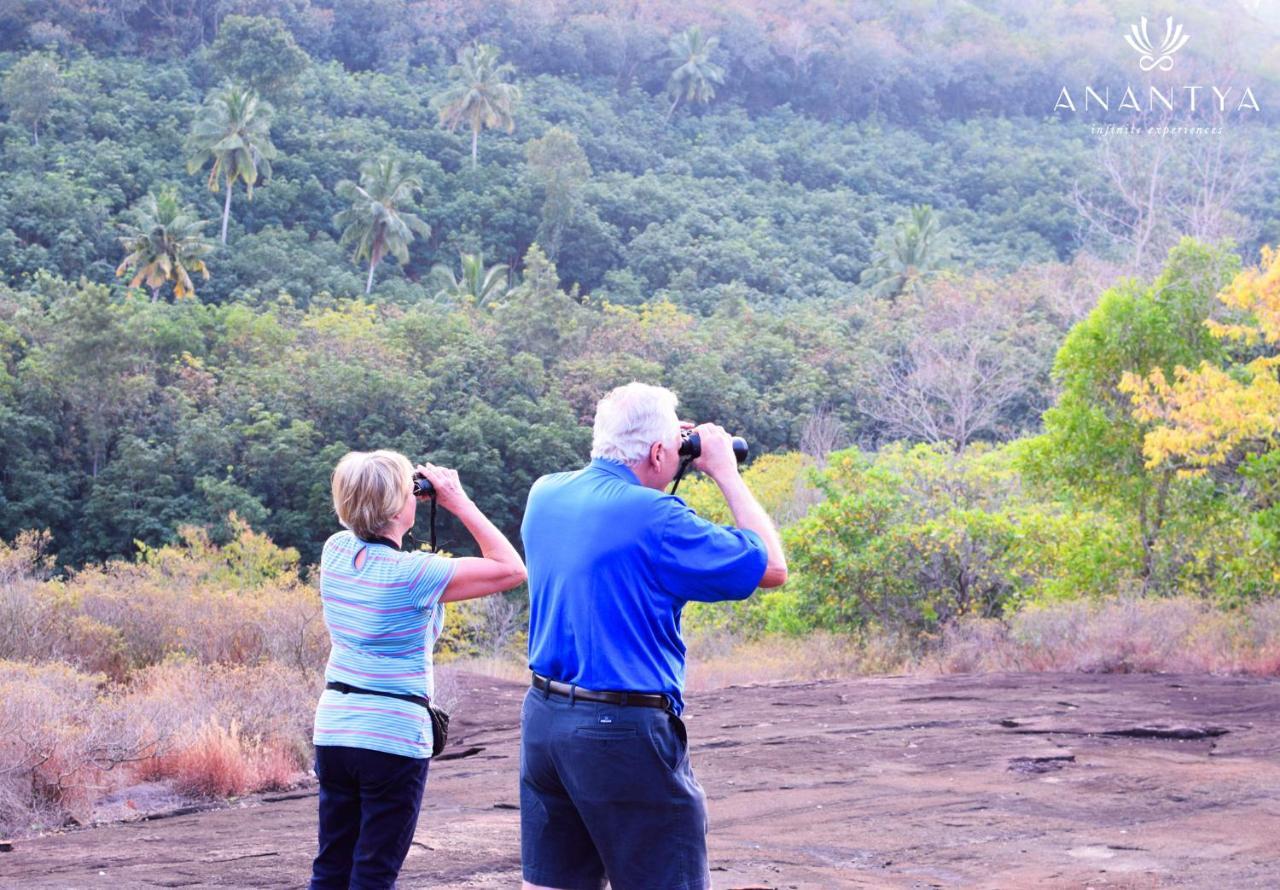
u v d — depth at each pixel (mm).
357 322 66188
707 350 70062
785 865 5504
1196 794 7152
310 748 9602
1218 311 20781
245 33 113000
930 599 19875
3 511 48750
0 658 13406
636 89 148875
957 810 6879
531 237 108125
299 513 50219
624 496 3152
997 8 186625
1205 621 15555
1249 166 107625
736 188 126625
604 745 3045
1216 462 17562
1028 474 21094
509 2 150375
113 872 5387
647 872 3049
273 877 5211
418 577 3752
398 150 113438
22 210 82938
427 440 56219
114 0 125375
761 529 3205
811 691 13117
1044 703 11195
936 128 155625
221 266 84812
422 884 4980
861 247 116562
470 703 13352
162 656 14250
